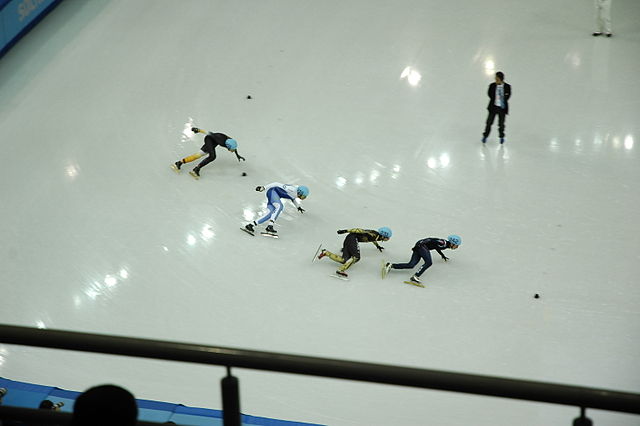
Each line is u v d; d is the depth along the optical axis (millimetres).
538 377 39156
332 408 37562
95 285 44500
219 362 7125
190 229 48312
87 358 40250
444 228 48375
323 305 43375
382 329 41875
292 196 48031
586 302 43281
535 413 37156
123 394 6129
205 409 33375
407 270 45750
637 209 49438
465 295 43906
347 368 6941
